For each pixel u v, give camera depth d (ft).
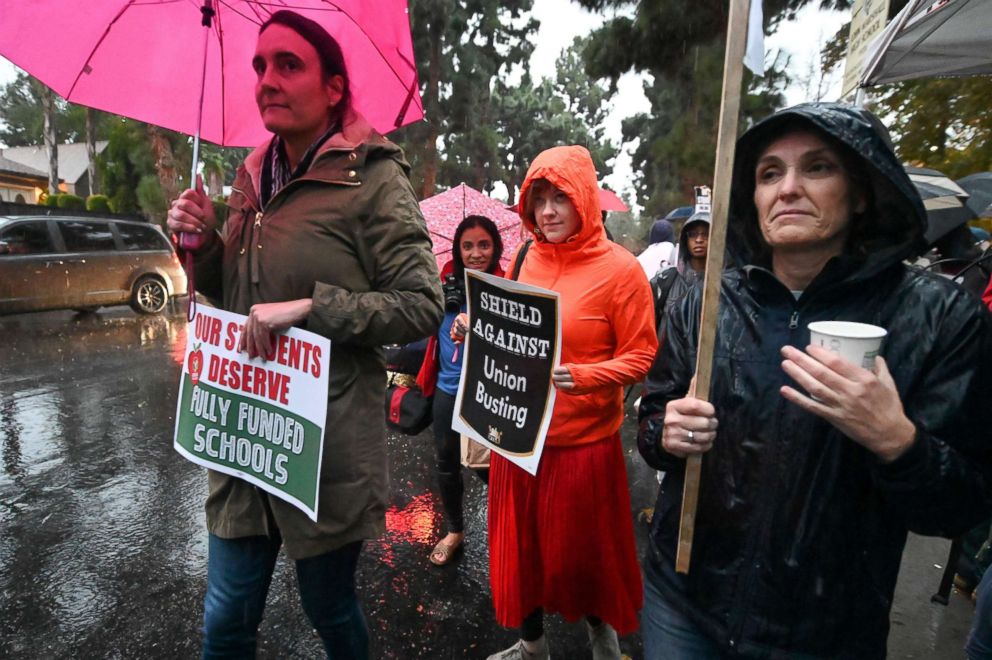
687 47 38.29
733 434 3.81
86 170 132.57
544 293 5.72
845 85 9.74
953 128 28.43
